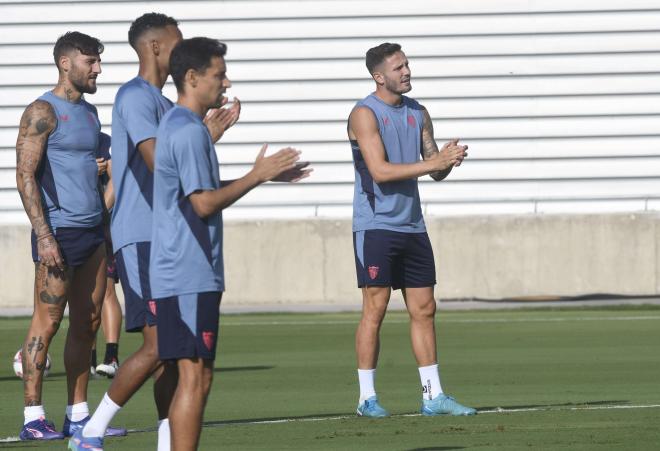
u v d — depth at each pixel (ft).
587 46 253.85
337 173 254.47
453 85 254.88
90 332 84.94
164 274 58.13
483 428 82.64
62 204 84.33
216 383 116.67
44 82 257.75
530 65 254.06
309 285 244.22
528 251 241.96
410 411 95.09
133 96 71.61
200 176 57.16
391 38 255.09
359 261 93.76
